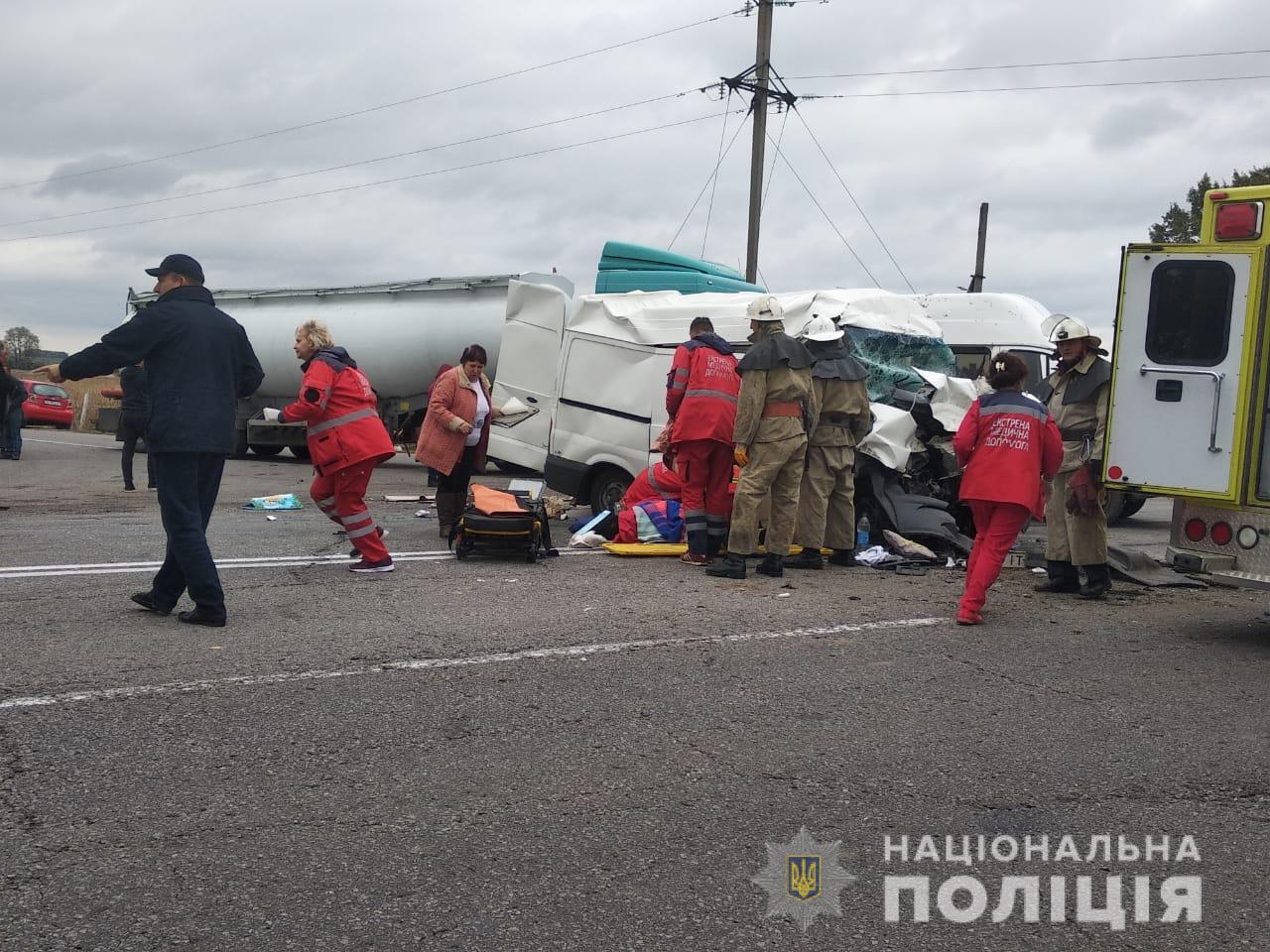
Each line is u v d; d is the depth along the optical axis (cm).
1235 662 597
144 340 591
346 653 562
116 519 1127
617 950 288
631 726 461
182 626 612
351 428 761
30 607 655
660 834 358
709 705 491
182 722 450
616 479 1098
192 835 348
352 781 395
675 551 920
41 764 403
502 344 1228
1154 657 605
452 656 560
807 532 878
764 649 596
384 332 1975
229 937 289
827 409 872
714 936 296
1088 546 785
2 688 489
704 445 864
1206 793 404
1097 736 465
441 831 356
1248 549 641
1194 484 652
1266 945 299
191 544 604
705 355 870
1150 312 664
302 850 340
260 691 493
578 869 332
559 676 529
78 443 2747
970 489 684
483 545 866
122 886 315
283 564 830
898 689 525
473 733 447
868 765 424
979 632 660
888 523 962
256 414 2236
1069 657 600
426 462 963
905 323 1090
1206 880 337
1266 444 632
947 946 296
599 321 1120
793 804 385
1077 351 790
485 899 312
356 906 306
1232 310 640
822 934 299
